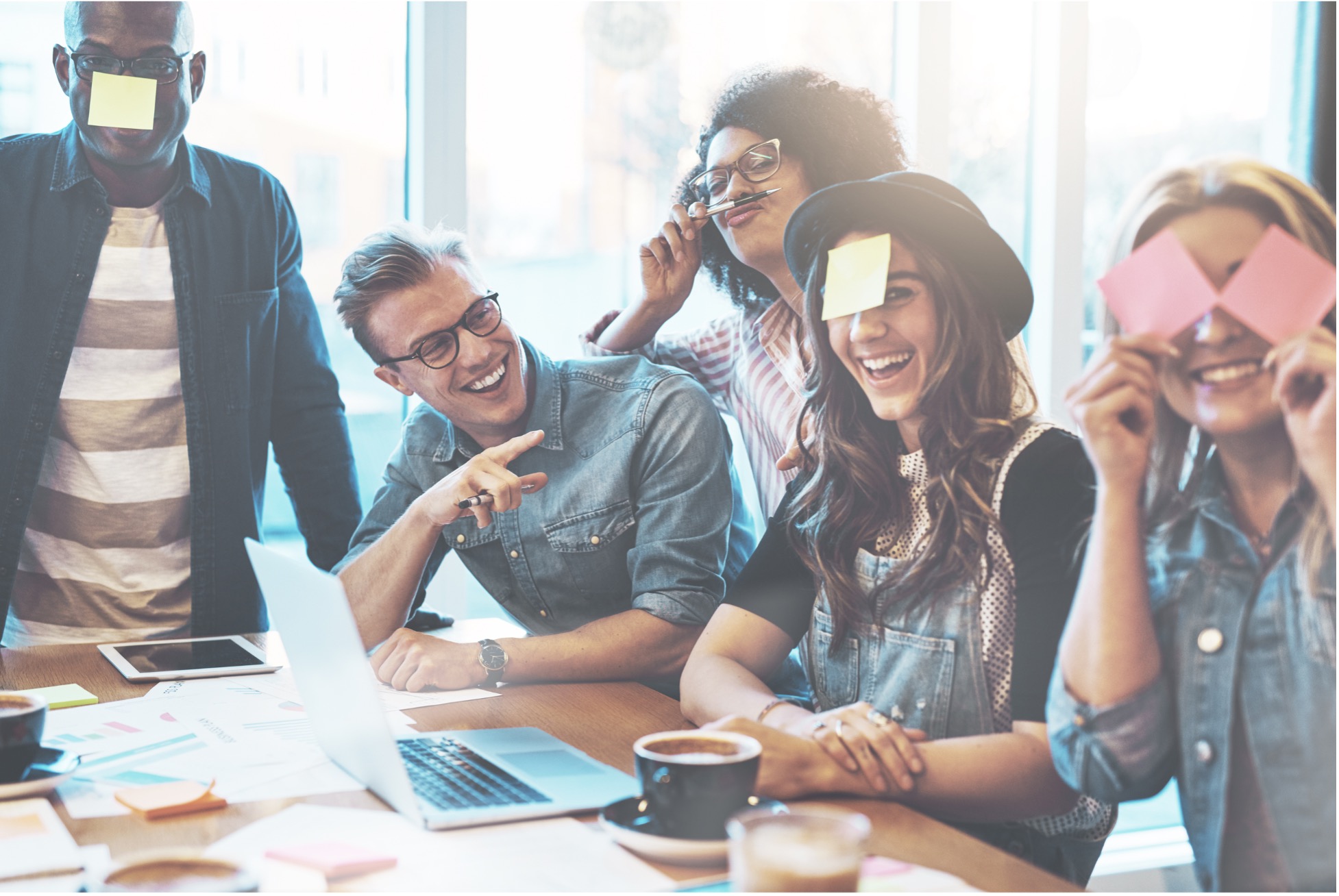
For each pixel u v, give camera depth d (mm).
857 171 1682
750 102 1719
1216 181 941
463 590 2268
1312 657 872
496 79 2193
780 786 981
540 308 2260
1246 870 908
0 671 1408
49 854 806
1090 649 947
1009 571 1115
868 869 796
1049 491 1094
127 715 1195
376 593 1545
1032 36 2379
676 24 2258
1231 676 914
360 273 1597
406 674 1366
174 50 1807
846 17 2342
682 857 809
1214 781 922
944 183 1245
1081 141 2361
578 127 2240
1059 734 973
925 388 1165
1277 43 2088
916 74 2312
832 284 1181
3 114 1994
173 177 1917
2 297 1835
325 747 1062
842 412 1247
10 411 1825
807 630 1340
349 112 2160
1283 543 904
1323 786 863
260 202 2002
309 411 2053
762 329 1808
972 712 1124
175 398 1929
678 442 1604
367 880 784
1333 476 847
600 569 1654
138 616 1912
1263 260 879
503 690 1354
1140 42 2305
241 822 898
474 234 2211
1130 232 989
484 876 794
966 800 1000
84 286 1858
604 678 1435
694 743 910
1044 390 2402
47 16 1992
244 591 1954
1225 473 955
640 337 1871
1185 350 943
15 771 935
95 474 1878
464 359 1594
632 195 2277
